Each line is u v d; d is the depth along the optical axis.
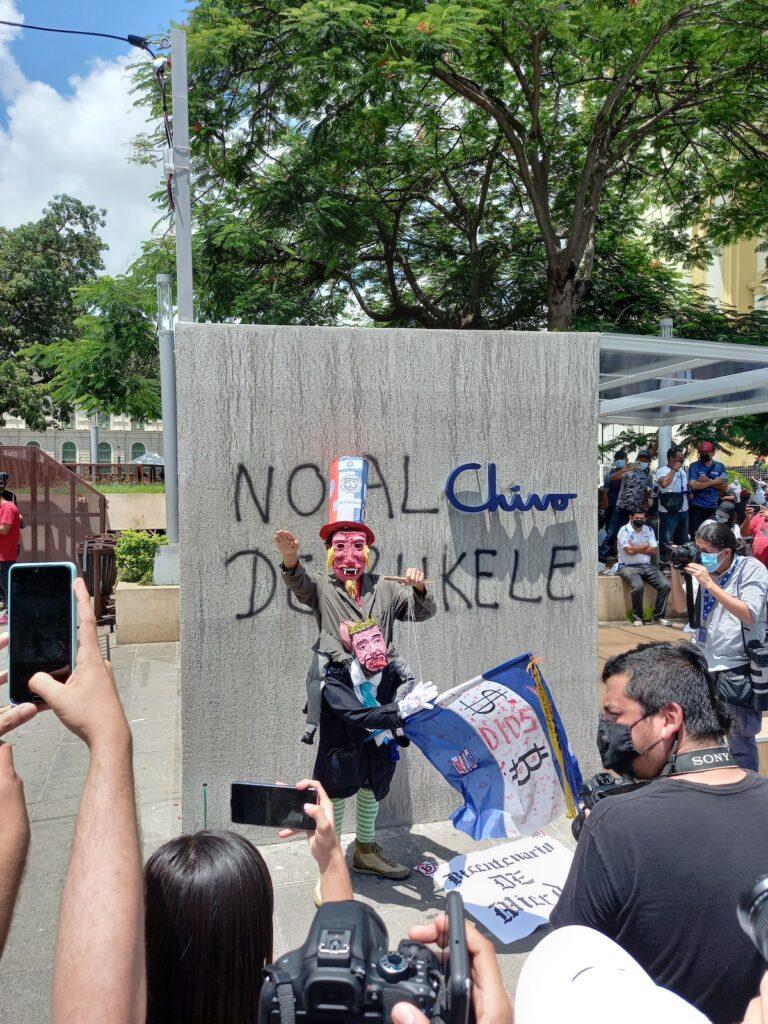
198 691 4.19
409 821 4.49
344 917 1.09
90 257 39.78
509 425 4.61
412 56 10.10
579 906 1.71
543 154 13.18
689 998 1.58
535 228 16.39
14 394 33.47
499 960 3.21
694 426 14.70
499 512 4.60
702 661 2.00
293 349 4.27
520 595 4.65
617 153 13.12
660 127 13.64
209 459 4.18
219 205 13.51
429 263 16.72
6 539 9.70
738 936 1.55
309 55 10.58
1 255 37.50
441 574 4.53
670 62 12.40
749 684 4.11
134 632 8.94
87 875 0.99
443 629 4.54
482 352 4.55
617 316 15.86
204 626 4.19
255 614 4.24
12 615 1.35
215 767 4.21
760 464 19.06
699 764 1.83
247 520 4.23
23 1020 2.84
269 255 13.92
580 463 4.73
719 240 15.49
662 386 8.34
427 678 4.53
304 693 4.30
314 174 13.44
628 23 10.89
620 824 1.70
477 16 10.39
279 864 4.02
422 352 4.46
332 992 0.99
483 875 3.84
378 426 4.41
